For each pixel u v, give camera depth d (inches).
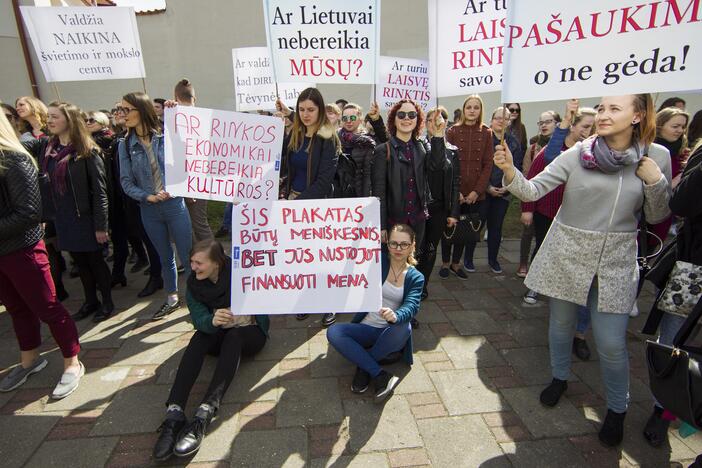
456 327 128.9
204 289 98.3
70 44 141.3
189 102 156.0
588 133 119.7
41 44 139.8
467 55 119.8
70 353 100.2
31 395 98.1
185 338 123.8
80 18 139.6
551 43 76.0
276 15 117.8
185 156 109.9
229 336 98.4
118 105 159.0
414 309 101.0
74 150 124.8
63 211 124.4
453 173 135.7
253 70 215.5
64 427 87.7
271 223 92.7
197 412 84.4
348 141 135.3
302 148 120.4
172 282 138.6
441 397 96.7
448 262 170.9
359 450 81.4
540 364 109.6
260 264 93.3
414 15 386.9
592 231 77.5
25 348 102.9
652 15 68.7
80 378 103.3
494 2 114.0
